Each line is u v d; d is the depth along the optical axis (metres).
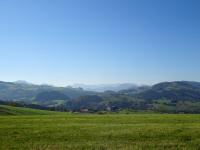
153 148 24.77
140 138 29.72
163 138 29.66
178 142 27.41
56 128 38.56
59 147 25.55
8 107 149.00
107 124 43.91
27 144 27.09
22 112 135.88
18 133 34.34
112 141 28.22
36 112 141.38
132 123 46.28
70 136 31.48
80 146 25.88
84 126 40.53
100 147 25.42
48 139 29.89
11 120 54.25
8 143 27.73
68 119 56.31
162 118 56.31
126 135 31.45
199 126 39.47
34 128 38.97
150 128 36.81
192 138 29.62
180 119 53.53
